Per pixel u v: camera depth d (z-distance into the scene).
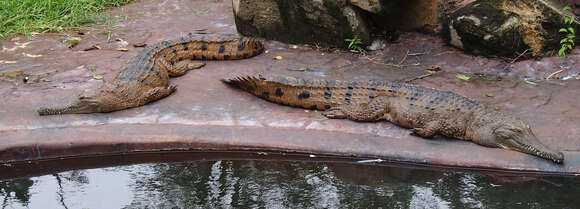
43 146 4.98
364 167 4.81
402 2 7.24
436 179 4.57
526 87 6.09
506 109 5.48
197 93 6.01
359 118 5.29
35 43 7.68
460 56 6.97
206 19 9.08
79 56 7.17
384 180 4.61
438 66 6.77
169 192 4.50
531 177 4.51
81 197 4.47
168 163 5.04
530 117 5.27
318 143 4.96
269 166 4.88
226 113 5.50
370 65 6.91
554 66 6.54
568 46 6.66
